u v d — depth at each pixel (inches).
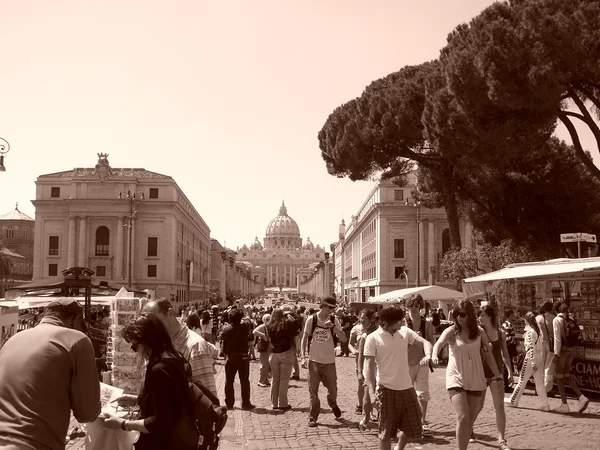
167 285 3435.0
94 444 230.7
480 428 457.7
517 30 882.1
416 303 448.5
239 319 567.5
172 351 221.0
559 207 1393.9
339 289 6156.5
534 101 884.0
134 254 3442.4
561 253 1429.6
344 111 1555.1
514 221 1467.8
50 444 185.9
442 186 1492.4
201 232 4990.2
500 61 881.5
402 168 1566.2
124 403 252.2
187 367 222.2
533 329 550.9
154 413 209.5
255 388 744.3
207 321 1023.0
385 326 334.6
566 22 832.3
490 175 1398.9
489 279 743.7
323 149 1621.6
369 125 1412.4
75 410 196.7
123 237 3440.0
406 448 392.5
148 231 3467.0
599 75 849.5
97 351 655.1
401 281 3196.4
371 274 3619.6
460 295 1145.4
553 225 1412.4
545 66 845.2
